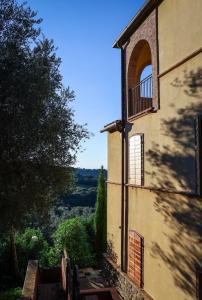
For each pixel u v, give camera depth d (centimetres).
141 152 945
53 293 960
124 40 1136
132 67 1104
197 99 662
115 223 1202
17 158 843
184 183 700
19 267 1612
